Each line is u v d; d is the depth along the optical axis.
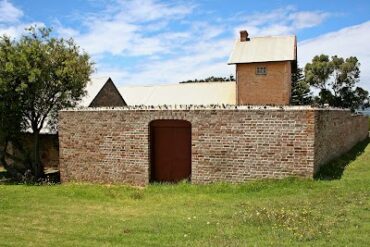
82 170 15.32
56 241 7.18
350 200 9.48
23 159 21.42
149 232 7.61
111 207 10.34
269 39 31.52
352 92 57.06
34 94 18.94
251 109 12.40
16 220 8.92
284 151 12.02
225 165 12.78
